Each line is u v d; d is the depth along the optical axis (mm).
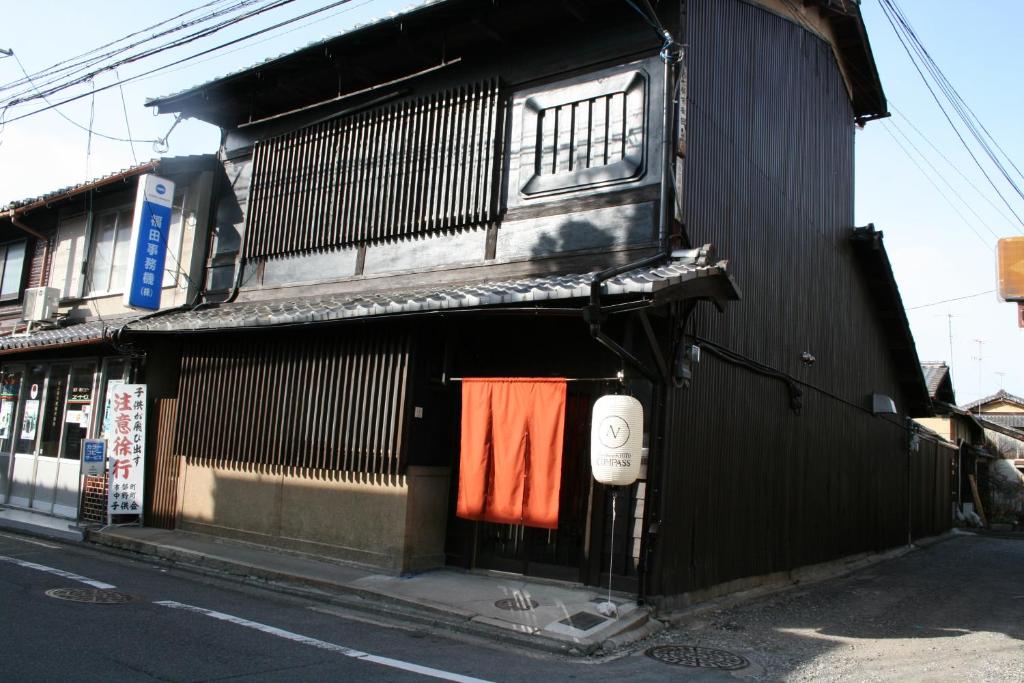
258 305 12867
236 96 14141
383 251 12117
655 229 9352
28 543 11930
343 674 5777
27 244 19047
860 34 15531
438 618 7934
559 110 10602
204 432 12422
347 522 10422
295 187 13539
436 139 11695
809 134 14586
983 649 8109
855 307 17422
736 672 6738
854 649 7949
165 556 11117
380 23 11305
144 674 5402
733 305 11008
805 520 13758
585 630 7461
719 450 10398
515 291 8453
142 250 13922
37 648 5848
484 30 10883
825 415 15156
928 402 22172
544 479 8797
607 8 10383
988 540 25484
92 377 14969
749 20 12078
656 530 8578
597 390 9234
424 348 10211
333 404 10781
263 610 8062
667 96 9477
